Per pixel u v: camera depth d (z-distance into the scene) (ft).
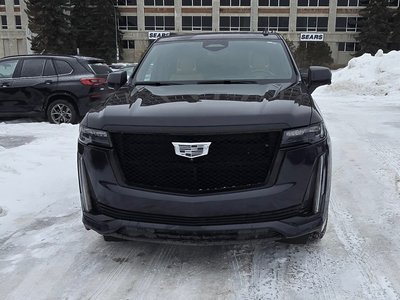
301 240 11.38
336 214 14.47
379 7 195.11
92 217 10.84
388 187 17.11
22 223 14.19
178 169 10.06
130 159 10.37
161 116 10.27
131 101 11.73
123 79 15.74
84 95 33.24
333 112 39.40
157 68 15.07
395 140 25.95
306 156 10.09
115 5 209.67
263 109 10.38
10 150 24.18
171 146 10.04
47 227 13.85
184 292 10.03
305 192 10.14
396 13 197.47
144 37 215.72
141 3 212.84
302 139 10.07
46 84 33.30
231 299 9.72
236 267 11.10
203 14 212.23
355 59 65.62
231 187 10.00
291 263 11.23
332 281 10.36
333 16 207.72
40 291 10.19
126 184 10.37
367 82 58.65
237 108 10.48
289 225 10.06
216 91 12.39
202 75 14.47
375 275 10.58
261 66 14.71
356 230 13.16
